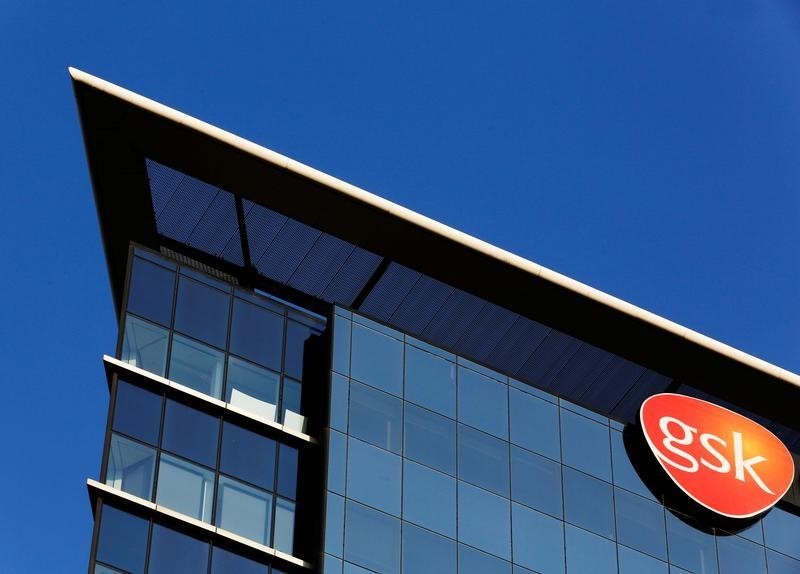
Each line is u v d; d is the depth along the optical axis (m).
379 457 53.59
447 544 53.06
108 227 57.56
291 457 52.91
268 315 56.09
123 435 50.09
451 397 56.88
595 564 56.00
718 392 63.12
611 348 61.19
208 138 54.66
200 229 57.25
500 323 59.84
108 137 54.69
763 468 60.84
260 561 49.78
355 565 50.78
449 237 57.12
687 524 59.12
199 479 50.66
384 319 58.72
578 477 57.88
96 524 47.94
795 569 60.22
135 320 53.09
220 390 53.22
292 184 55.75
